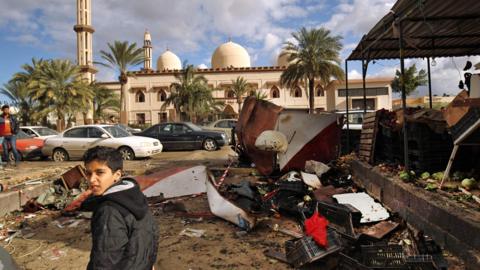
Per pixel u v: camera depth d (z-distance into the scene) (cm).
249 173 942
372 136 757
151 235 201
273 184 742
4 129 1181
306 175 715
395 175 588
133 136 1473
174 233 512
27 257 443
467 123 493
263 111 873
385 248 351
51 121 4109
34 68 3509
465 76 656
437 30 801
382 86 4450
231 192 650
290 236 480
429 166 595
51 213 644
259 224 523
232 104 5034
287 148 838
